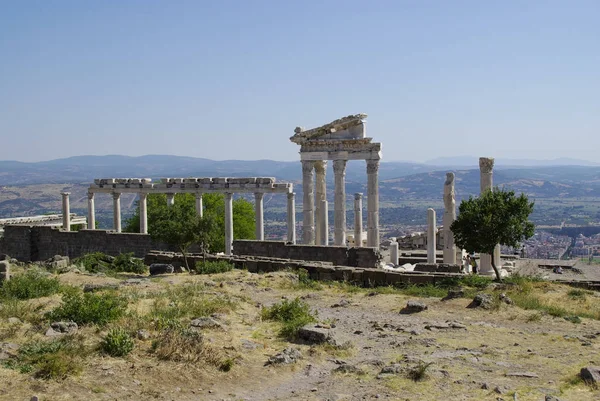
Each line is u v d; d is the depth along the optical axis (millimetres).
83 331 20078
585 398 14906
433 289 32469
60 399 14125
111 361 16953
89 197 73438
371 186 56000
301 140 58156
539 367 18016
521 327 23875
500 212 39000
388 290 32844
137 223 83000
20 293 27828
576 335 22250
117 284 33312
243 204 85688
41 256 65688
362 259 43094
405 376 17094
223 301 26844
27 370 15602
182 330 19672
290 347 20422
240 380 16938
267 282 35062
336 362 18922
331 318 25859
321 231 59188
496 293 29141
